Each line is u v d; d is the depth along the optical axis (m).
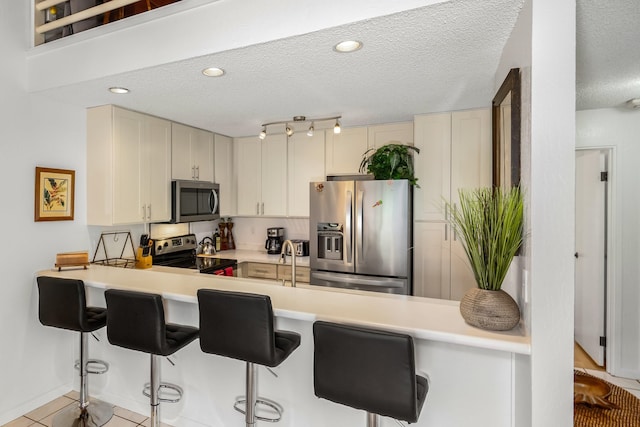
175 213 3.20
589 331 3.21
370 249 2.95
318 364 1.37
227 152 3.98
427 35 1.57
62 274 2.40
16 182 2.32
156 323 1.74
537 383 1.24
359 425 1.75
